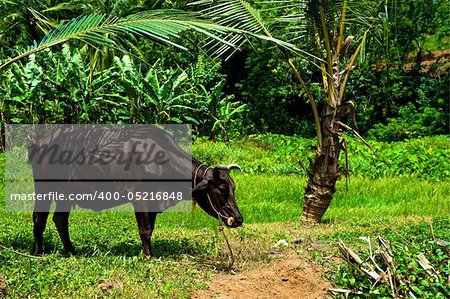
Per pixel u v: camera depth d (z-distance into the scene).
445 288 6.89
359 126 30.66
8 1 16.05
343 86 12.03
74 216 12.38
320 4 11.09
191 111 20.64
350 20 11.67
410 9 28.98
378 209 13.66
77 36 7.27
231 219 8.25
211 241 9.98
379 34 12.66
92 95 16.89
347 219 12.79
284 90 29.27
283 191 15.34
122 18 7.31
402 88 31.05
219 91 24.41
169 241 9.94
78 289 7.09
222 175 8.25
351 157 20.06
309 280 7.82
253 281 7.78
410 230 11.01
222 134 24.95
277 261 8.64
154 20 7.14
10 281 7.18
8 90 17.11
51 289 7.04
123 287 7.21
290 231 11.33
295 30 11.97
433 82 31.27
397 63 30.88
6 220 11.53
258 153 22.14
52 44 7.36
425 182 17.05
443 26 32.25
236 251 9.22
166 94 18.50
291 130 30.42
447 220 12.23
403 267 7.16
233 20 10.52
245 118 30.50
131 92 18.09
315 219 12.19
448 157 20.28
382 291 6.86
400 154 19.58
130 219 12.21
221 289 7.45
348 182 16.23
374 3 11.45
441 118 29.39
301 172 18.64
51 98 17.02
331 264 8.70
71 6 23.31
